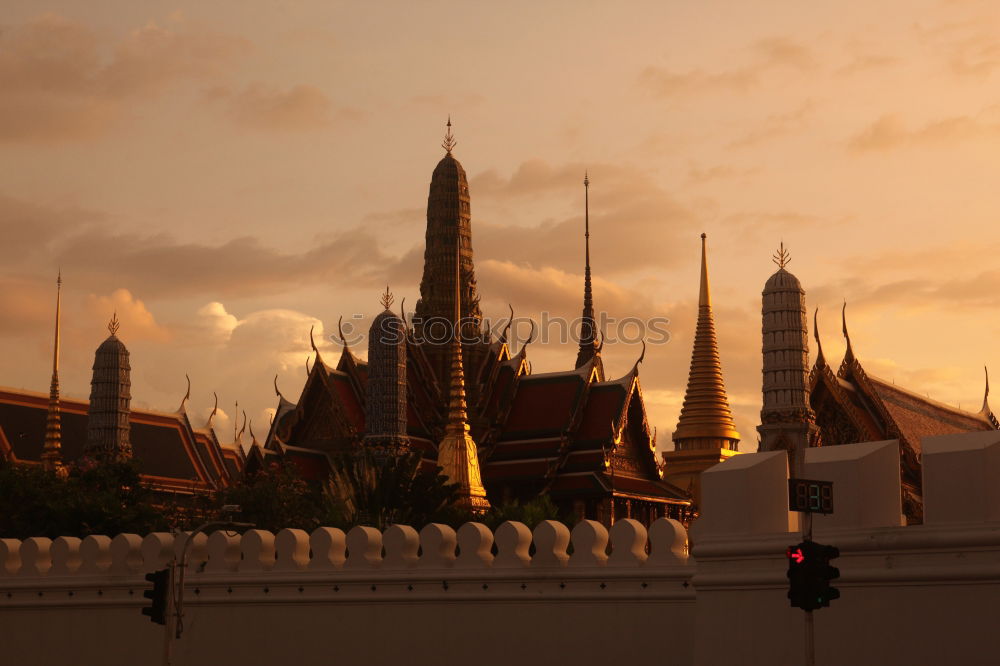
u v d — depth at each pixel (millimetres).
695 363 123000
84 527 62938
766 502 22734
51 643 33250
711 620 22703
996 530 20203
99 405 105125
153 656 32094
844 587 21375
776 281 91062
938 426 90500
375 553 30266
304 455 110562
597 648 27031
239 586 31250
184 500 112750
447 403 120500
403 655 29156
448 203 130375
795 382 89125
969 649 20266
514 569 28219
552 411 116125
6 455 104312
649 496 113000
